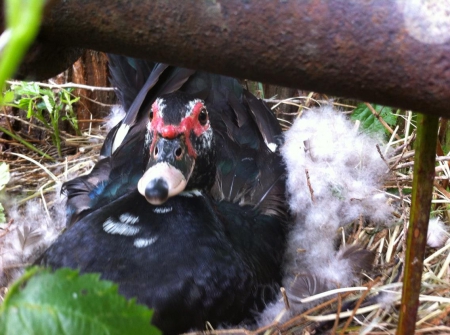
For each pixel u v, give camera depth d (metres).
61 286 0.10
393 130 0.56
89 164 0.54
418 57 0.13
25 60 0.18
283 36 0.14
